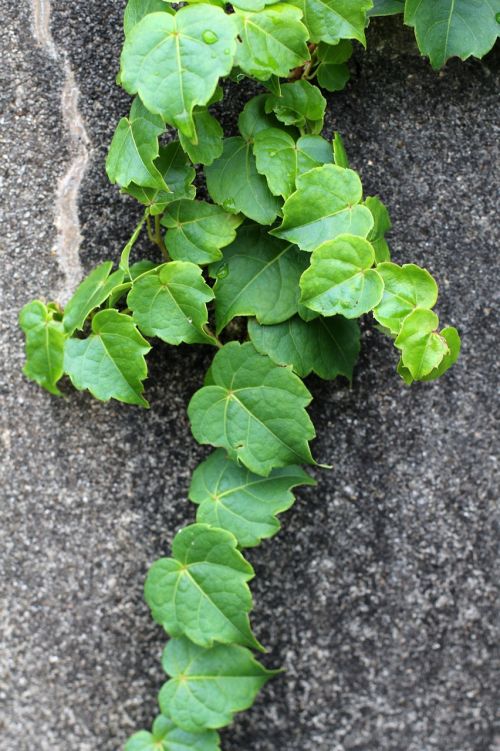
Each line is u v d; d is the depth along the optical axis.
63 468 0.99
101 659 0.99
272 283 0.95
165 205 0.93
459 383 0.99
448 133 0.99
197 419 0.94
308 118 0.94
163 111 0.88
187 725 0.95
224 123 0.98
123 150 0.92
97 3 0.99
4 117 0.99
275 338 0.95
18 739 0.99
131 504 0.99
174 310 0.94
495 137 0.99
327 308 0.91
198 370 0.99
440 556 0.99
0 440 0.99
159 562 0.94
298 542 0.99
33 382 0.99
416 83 0.99
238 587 0.93
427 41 0.95
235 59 0.89
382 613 0.99
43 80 0.99
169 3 0.91
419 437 0.99
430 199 0.99
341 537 0.99
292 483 0.95
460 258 0.99
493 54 0.99
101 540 0.99
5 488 0.99
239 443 0.94
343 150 0.95
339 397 0.99
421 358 0.91
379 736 0.99
